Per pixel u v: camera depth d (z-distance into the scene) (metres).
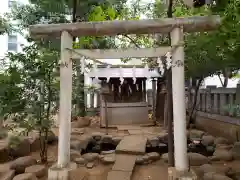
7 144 5.17
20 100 4.32
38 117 4.45
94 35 3.29
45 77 4.44
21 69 4.42
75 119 9.38
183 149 3.00
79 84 6.61
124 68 8.49
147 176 4.16
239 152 4.90
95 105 11.28
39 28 3.21
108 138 6.79
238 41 3.06
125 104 9.03
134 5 6.79
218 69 5.75
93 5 6.31
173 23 3.02
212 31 3.21
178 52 3.04
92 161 4.95
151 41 5.44
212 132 7.09
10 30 7.26
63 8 7.31
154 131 7.65
